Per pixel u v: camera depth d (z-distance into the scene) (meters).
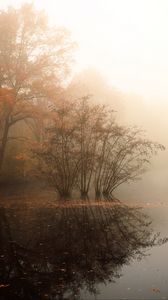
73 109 20.83
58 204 18.38
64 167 21.36
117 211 16.53
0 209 16.52
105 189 22.64
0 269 8.27
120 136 21.48
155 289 7.10
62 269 8.30
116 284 7.38
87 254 9.45
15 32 23.44
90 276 7.83
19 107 23.12
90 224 13.38
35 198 20.59
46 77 23.14
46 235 11.47
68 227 12.74
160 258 9.13
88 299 6.62
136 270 8.23
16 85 23.48
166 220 14.27
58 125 20.83
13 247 10.04
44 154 21.14
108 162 22.28
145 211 16.55
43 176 23.73
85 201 19.69
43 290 7.04
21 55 23.72
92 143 21.69
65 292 6.95
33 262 8.76
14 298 6.66
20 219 14.07
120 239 11.12
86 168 22.06
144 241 10.88
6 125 23.91
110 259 9.07
